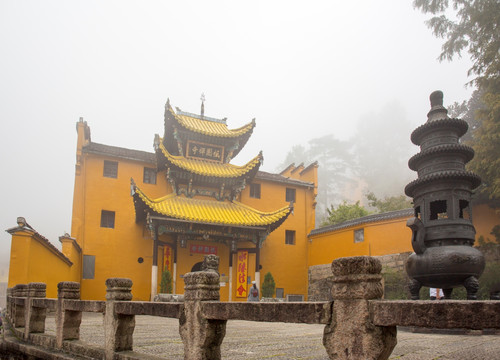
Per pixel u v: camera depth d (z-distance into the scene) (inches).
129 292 241.6
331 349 125.3
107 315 235.3
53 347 296.5
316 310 131.5
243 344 338.0
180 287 1005.8
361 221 1016.9
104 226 1000.2
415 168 446.0
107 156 1026.7
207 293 179.5
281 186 1229.1
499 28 872.3
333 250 1103.6
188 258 1034.1
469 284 363.6
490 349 307.1
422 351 295.4
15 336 390.6
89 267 951.6
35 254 645.9
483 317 92.9
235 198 1076.5
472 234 389.1
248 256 1063.6
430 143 426.3
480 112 855.1
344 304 123.8
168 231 935.7
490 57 853.2
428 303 103.3
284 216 973.8
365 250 998.4
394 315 110.5
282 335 420.8
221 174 1010.7
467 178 394.9
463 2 955.3
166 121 1016.2
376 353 114.2
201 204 1007.0
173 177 1002.7
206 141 1059.9
